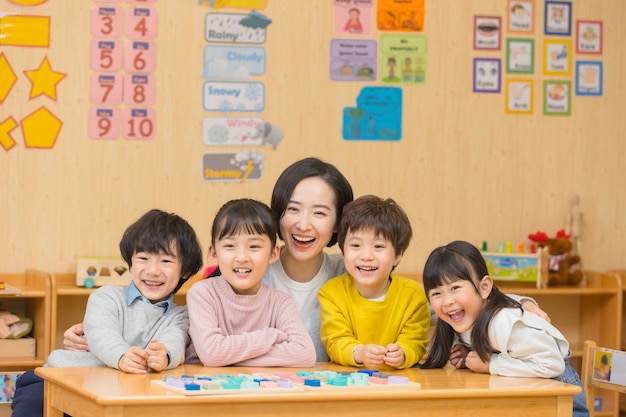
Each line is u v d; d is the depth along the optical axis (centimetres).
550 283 412
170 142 387
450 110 416
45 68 374
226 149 392
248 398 166
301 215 222
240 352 204
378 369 211
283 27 397
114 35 380
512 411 186
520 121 424
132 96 383
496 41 420
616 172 437
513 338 203
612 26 435
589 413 225
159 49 385
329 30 402
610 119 436
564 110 430
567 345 212
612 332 411
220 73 391
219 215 212
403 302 221
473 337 208
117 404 160
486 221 421
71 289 354
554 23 428
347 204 221
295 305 219
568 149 430
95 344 202
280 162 398
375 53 407
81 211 379
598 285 416
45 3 374
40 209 375
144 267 215
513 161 424
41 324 354
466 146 418
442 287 212
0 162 371
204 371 197
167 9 385
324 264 234
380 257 213
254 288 215
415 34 411
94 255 381
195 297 210
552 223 429
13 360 348
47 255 377
